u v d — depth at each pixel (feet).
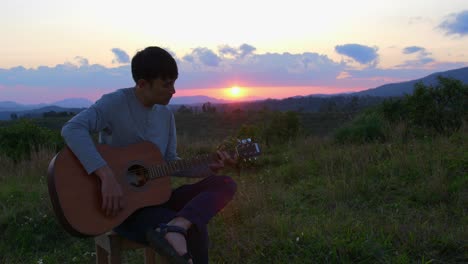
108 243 8.56
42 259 13.30
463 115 28.12
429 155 20.77
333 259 10.73
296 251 11.46
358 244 11.10
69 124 7.78
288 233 12.59
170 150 9.31
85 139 7.67
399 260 10.36
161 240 7.00
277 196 17.90
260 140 40.27
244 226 13.87
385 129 29.86
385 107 32.86
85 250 14.20
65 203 7.39
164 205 8.75
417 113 29.19
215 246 12.68
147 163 8.39
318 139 34.32
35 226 15.34
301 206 16.52
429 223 13.29
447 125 28.22
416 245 11.16
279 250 11.56
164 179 8.48
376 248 10.96
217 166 9.00
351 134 30.19
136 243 8.71
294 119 40.75
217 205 7.79
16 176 25.43
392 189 17.71
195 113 220.64
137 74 8.12
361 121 32.58
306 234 12.11
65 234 15.31
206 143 40.78
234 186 8.34
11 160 29.78
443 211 14.28
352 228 12.53
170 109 9.24
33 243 14.71
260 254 11.59
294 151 31.53
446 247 10.96
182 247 6.97
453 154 20.21
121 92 8.44
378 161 21.76
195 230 7.89
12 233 15.15
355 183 18.24
